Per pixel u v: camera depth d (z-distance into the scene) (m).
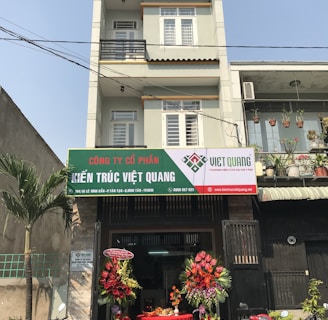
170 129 10.45
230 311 7.60
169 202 8.91
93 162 8.12
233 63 10.50
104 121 10.99
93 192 7.94
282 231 8.95
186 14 11.84
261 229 8.92
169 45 11.21
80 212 8.73
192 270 7.51
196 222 8.79
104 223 8.70
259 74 10.62
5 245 8.85
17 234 9.60
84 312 7.91
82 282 8.16
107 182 8.02
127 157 8.20
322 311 7.45
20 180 7.04
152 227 9.00
